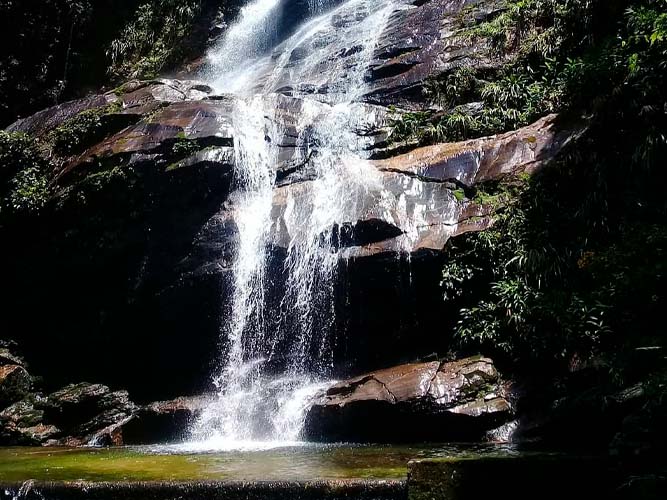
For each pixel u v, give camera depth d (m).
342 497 5.57
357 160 11.60
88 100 15.10
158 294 11.61
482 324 8.91
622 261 7.07
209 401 10.24
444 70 12.96
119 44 21.64
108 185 12.05
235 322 11.02
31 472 7.00
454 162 10.59
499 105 11.80
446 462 5.40
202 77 19.73
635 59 8.95
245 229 11.12
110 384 12.44
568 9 12.02
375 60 14.16
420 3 15.70
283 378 10.39
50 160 13.88
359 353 10.05
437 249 9.41
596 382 7.79
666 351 6.11
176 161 11.73
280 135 12.54
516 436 7.84
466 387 8.30
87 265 12.36
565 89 10.63
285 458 7.14
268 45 19.41
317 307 10.23
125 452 8.55
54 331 13.02
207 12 21.09
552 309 8.33
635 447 5.29
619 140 9.47
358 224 10.02
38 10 21.06
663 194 8.95
